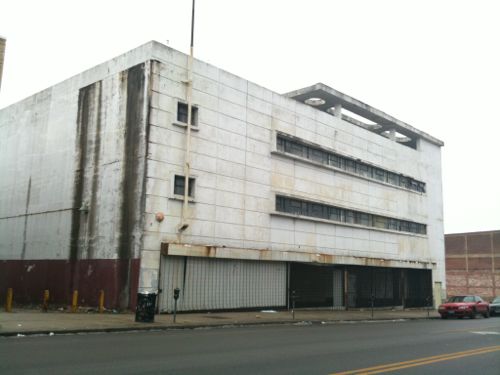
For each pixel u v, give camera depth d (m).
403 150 41.91
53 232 28.81
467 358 11.93
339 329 19.81
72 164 28.48
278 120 30.67
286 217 30.56
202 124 26.52
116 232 24.95
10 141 33.94
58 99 30.48
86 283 26.08
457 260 71.50
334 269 34.28
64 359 10.28
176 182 25.34
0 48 21.11
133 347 12.42
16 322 16.94
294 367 10.02
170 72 25.55
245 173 28.34
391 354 12.30
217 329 18.69
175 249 24.20
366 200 37.16
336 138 34.75
